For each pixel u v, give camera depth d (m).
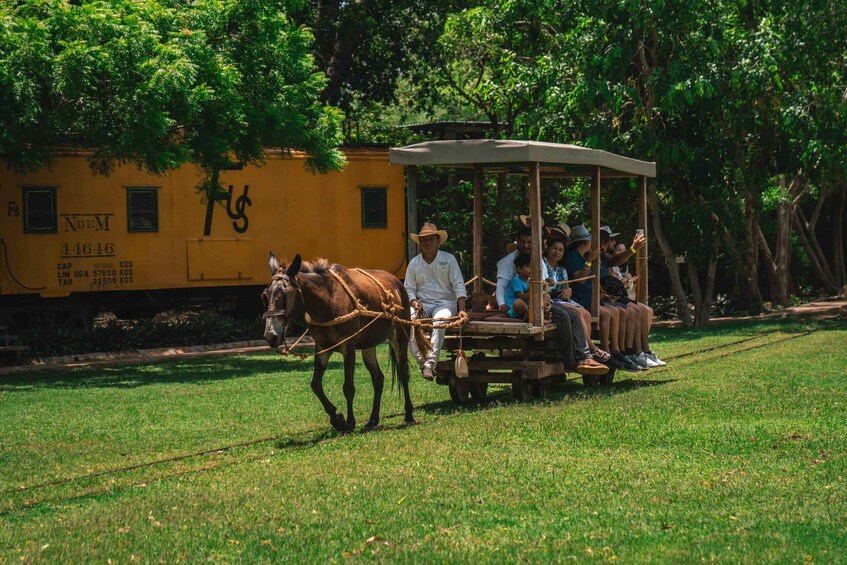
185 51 17.08
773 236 34.44
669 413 10.65
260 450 9.56
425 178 27.70
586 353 12.38
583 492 7.45
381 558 6.07
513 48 26.36
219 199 21.56
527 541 6.34
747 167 24.16
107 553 6.29
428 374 11.68
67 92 15.83
